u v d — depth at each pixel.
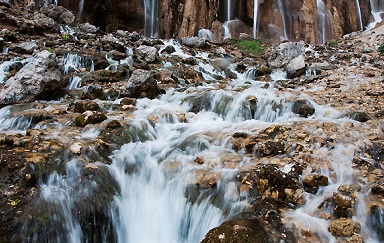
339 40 15.38
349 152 4.14
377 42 13.09
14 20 10.08
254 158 4.20
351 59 10.98
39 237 2.99
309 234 2.90
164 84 7.96
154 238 3.63
